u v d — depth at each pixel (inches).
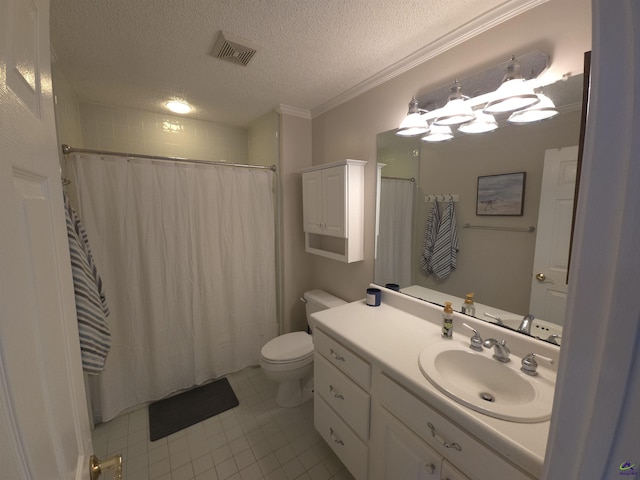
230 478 57.4
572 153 40.2
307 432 69.1
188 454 62.7
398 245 67.5
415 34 52.7
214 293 86.3
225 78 70.1
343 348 53.7
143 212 72.4
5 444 11.3
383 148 69.7
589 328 11.9
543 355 42.9
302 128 94.6
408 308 64.8
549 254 43.3
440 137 56.8
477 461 32.4
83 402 25.1
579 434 12.5
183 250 79.2
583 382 12.3
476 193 51.8
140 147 93.1
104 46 56.1
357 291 81.7
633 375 10.5
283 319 101.5
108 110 87.3
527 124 44.4
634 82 10.0
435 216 58.9
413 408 40.0
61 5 44.3
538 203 44.0
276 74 68.1
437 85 56.8
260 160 104.8
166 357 79.4
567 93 40.1
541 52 41.9
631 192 10.2
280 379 72.8
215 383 87.3
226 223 86.4
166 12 46.4
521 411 32.6
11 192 13.4
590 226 11.7
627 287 10.4
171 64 63.2
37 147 17.8
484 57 49.1
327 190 78.9
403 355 46.3
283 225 96.4
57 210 21.2
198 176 80.7
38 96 18.8
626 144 10.3
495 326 49.2
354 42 55.1
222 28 50.8
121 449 63.6
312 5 45.0
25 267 14.7
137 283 73.8
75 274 34.7
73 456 20.6
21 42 15.9
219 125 107.5
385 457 45.9
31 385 14.1
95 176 66.6
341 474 58.6
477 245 52.2
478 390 44.1
